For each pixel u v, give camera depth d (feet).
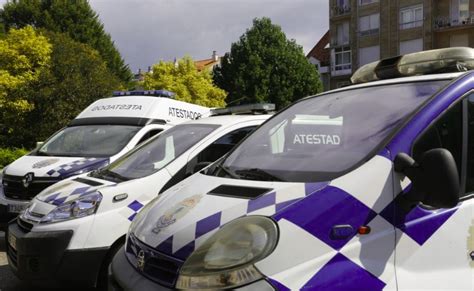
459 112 8.83
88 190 14.49
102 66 72.79
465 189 8.56
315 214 7.32
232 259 7.11
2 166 57.77
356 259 7.26
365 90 10.35
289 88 118.83
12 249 14.67
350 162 8.25
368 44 133.39
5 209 20.39
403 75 11.13
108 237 13.44
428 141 8.32
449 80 9.23
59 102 65.82
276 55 118.21
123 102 26.14
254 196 8.09
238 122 17.31
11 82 65.26
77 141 23.81
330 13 147.33
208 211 8.11
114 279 8.98
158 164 15.62
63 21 114.62
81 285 13.34
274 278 6.86
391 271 7.42
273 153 10.02
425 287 7.61
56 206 14.24
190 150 15.84
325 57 165.27
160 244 8.14
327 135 9.49
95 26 119.65
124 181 14.89
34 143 69.87
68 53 68.95
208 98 108.78
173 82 102.78
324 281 6.98
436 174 6.99
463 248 8.13
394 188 7.69
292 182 8.33
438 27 121.29
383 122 8.81
